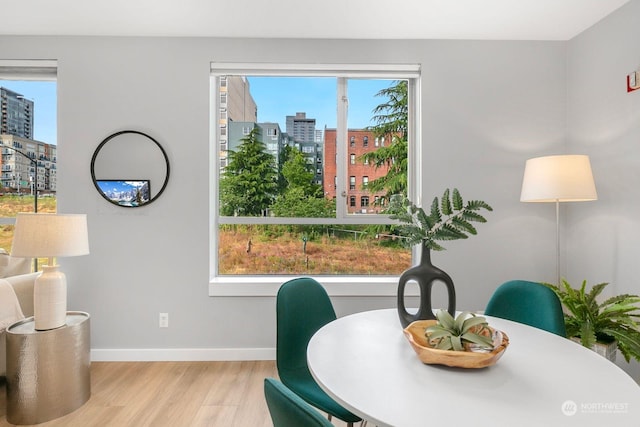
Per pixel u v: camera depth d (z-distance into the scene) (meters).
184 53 2.49
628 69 2.06
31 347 1.73
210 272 2.55
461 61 2.53
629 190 2.06
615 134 2.15
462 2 2.08
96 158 2.46
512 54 2.54
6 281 1.94
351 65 2.54
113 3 2.08
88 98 2.46
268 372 2.32
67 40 2.46
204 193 2.50
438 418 0.77
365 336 1.29
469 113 2.54
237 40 2.49
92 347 2.46
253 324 2.51
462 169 2.53
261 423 1.77
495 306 1.69
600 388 0.90
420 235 1.36
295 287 1.61
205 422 1.77
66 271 2.46
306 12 2.18
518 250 2.54
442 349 1.02
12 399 1.74
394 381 0.94
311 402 1.30
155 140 2.47
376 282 2.53
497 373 0.99
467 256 2.54
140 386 2.12
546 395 0.86
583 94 2.40
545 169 2.08
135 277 2.48
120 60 2.47
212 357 2.49
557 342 1.23
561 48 2.55
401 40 2.52
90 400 1.96
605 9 2.14
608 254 2.20
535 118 2.54
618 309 1.78
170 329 2.49
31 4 2.08
